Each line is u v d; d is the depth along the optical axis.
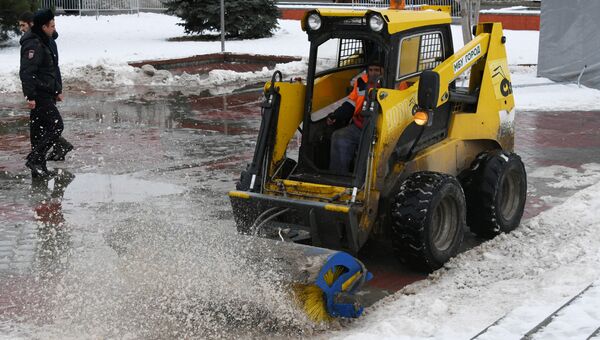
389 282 6.24
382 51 6.39
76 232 7.50
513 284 5.91
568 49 16.42
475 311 5.37
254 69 20.20
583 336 4.74
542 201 8.45
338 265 5.30
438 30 6.85
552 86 16.31
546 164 10.16
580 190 8.84
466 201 7.07
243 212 6.35
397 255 6.25
